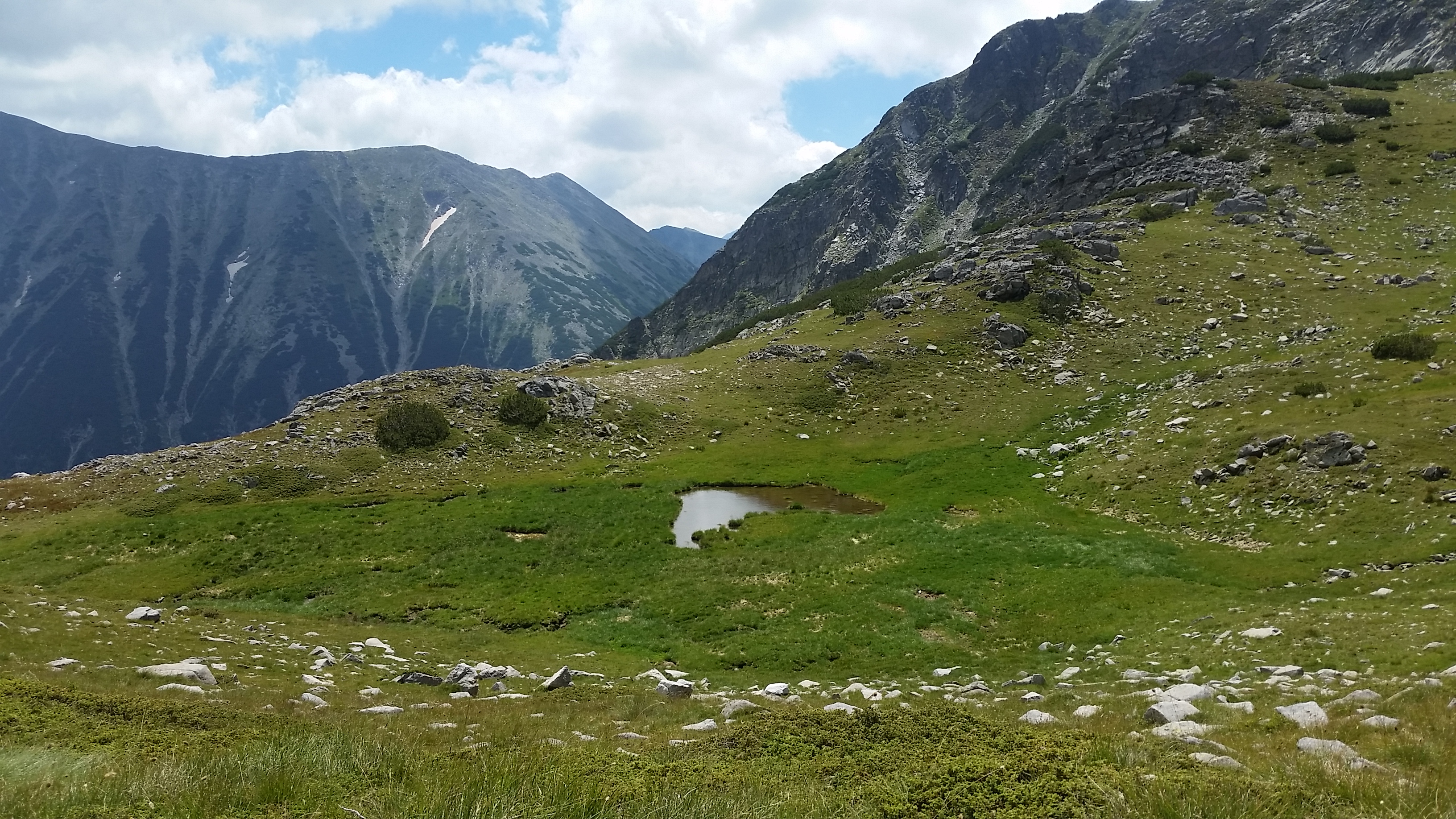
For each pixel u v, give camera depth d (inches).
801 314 4522.6
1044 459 2142.0
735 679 1010.7
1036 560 1461.6
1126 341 2893.7
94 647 829.8
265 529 1878.7
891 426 2610.7
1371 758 421.4
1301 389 1808.6
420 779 362.9
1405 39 5718.5
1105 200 4653.1
